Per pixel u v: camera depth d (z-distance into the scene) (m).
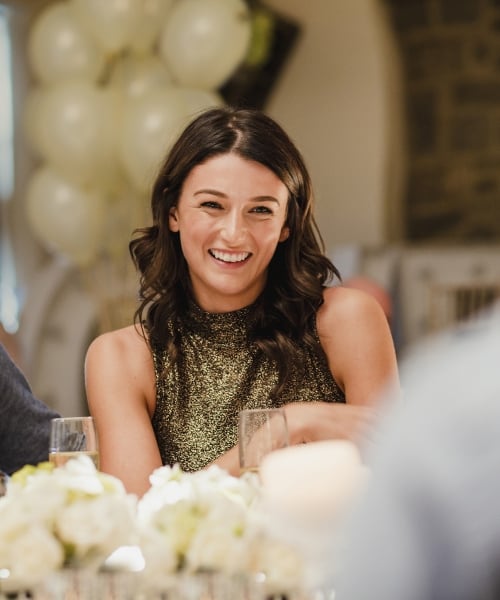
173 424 2.78
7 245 8.52
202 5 5.90
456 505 0.79
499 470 0.79
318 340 2.77
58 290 7.37
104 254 6.77
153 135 5.76
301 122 8.95
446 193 8.96
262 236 2.63
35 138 6.14
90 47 6.03
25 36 8.48
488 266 7.45
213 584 1.63
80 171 6.04
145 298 2.80
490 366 0.81
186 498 1.68
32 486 1.70
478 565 0.78
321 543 1.39
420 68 8.98
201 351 2.78
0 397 2.66
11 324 8.47
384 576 0.80
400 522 0.80
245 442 1.95
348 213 8.92
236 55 6.03
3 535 1.62
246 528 1.64
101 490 1.68
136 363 2.78
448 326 7.43
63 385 7.37
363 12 8.74
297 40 8.88
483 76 8.92
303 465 1.39
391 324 6.94
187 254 2.68
